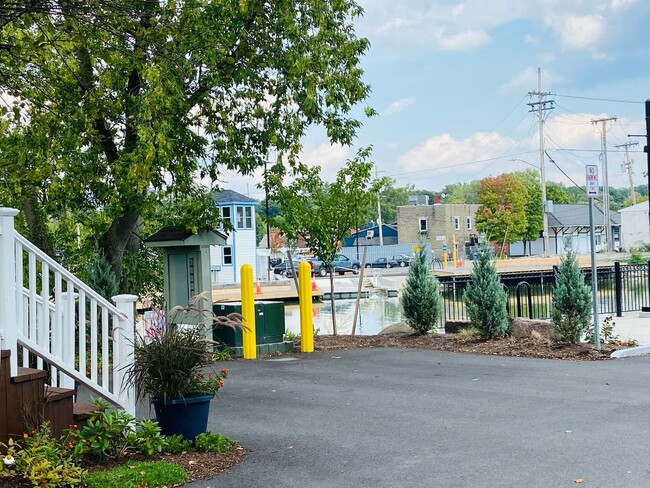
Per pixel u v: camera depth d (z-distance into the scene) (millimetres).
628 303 21875
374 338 17047
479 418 8742
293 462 7109
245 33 15453
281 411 9594
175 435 7625
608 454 6961
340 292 45156
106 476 6395
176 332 7781
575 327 14008
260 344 15352
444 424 8500
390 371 12586
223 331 15180
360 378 11984
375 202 17875
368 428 8453
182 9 14734
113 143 16422
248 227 59000
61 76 13719
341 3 16281
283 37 16000
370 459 7113
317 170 17797
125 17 11422
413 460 7012
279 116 16766
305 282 15539
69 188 15688
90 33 10898
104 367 7887
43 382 7090
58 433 7219
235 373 12922
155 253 19625
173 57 13664
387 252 89938
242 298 14789
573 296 14000
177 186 16266
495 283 15328
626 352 13305
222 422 9031
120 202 15938
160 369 7492
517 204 88938
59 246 18328
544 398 9797
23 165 15711
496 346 14633
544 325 14875
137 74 15727
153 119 14656
